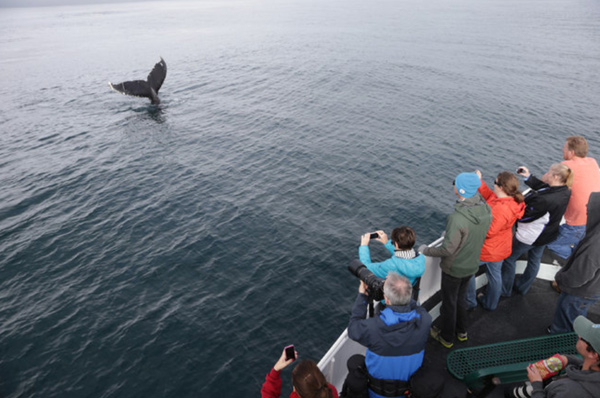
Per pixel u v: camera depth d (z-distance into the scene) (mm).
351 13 112000
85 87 41469
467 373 3928
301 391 2609
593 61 42406
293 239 14430
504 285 5297
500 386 3879
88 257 14125
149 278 12875
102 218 16578
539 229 4656
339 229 14961
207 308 11516
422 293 5012
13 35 117938
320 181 18531
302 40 63969
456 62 42781
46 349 10477
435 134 23500
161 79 32562
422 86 33750
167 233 15234
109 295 12258
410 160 20266
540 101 29156
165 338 10602
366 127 24969
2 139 26719
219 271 12992
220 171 20266
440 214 15766
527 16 93188
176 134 26062
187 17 143375
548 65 40750
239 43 65438
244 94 34562
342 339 3785
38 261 14070
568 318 4234
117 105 33906
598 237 3639
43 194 18938
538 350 4066
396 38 61031
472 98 30109
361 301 3211
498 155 20703
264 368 9688
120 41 81750
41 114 32188
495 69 39375
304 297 11805
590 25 75438
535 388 2906
